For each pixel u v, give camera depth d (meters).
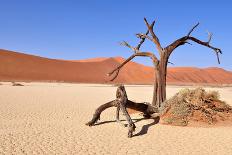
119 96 13.44
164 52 15.09
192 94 14.73
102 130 12.72
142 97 33.25
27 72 108.25
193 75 155.12
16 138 10.97
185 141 10.90
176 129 12.81
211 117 13.73
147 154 9.30
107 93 39.34
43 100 25.72
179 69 162.75
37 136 11.37
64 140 10.86
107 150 9.68
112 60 145.12
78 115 17.09
